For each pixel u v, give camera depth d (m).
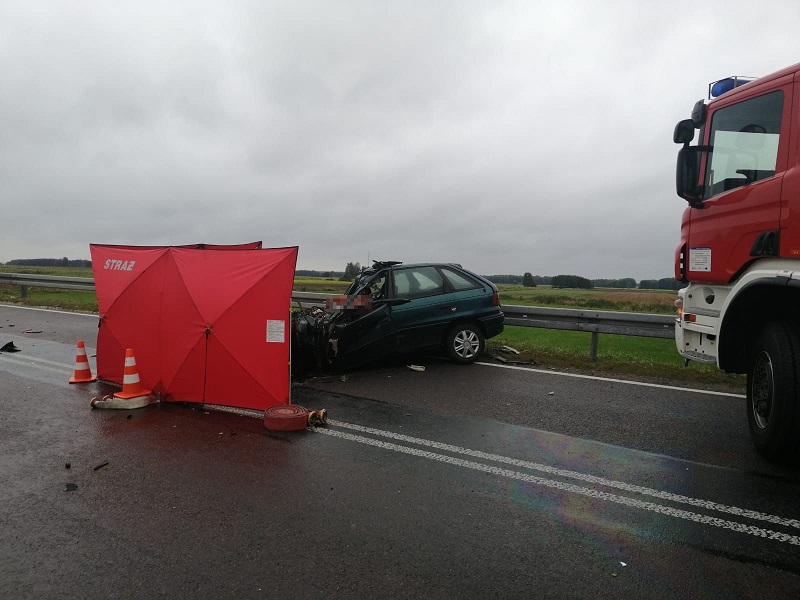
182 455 4.27
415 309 7.62
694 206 5.05
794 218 3.80
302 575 2.62
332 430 4.93
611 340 12.79
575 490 3.66
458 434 4.83
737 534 3.07
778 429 3.87
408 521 3.20
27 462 4.09
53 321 12.44
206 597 2.45
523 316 9.08
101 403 5.59
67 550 2.84
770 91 4.21
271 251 5.65
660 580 2.61
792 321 4.04
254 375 5.55
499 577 2.62
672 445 4.57
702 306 5.10
